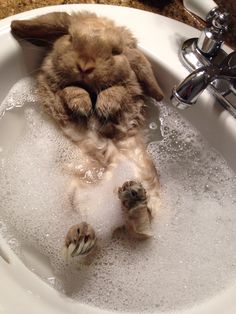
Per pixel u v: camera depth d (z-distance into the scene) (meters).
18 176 0.39
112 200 0.39
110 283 0.36
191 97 0.35
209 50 0.39
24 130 0.41
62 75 0.38
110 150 0.41
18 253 0.35
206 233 0.40
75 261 0.36
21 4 0.42
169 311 0.35
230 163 0.40
